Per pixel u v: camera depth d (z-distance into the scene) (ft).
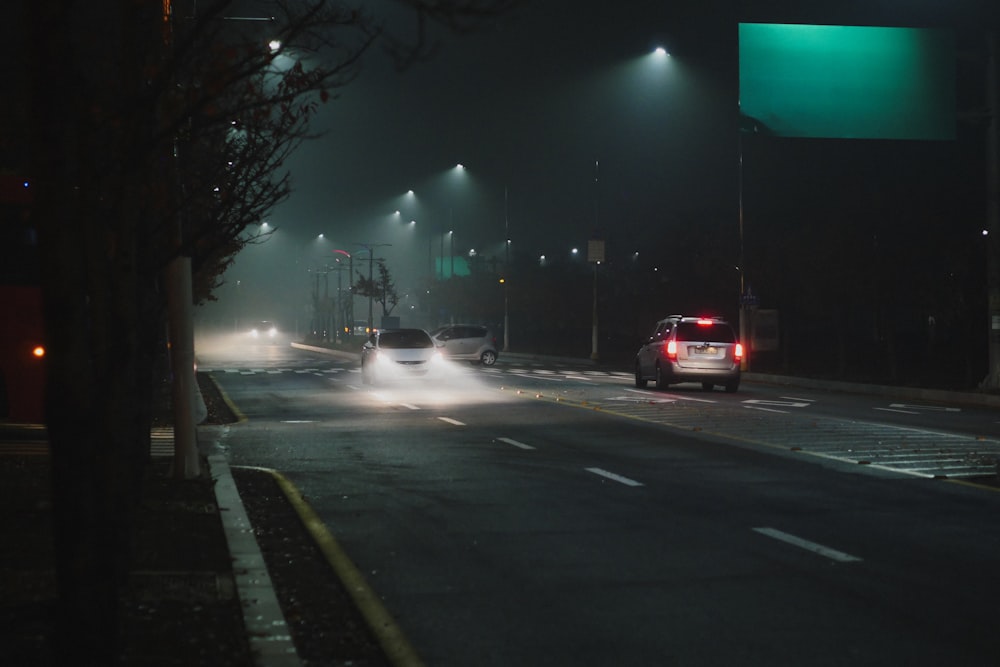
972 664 21.94
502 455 56.95
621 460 54.60
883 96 95.76
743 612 26.00
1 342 63.62
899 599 27.09
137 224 28.99
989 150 99.71
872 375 131.54
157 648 21.94
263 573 28.81
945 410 87.45
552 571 30.45
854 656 22.50
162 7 31.48
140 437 34.35
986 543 33.86
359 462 54.39
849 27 95.61
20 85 27.37
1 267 63.77
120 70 25.35
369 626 24.93
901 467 51.47
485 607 26.63
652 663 22.17
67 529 17.93
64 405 17.74
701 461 54.03
